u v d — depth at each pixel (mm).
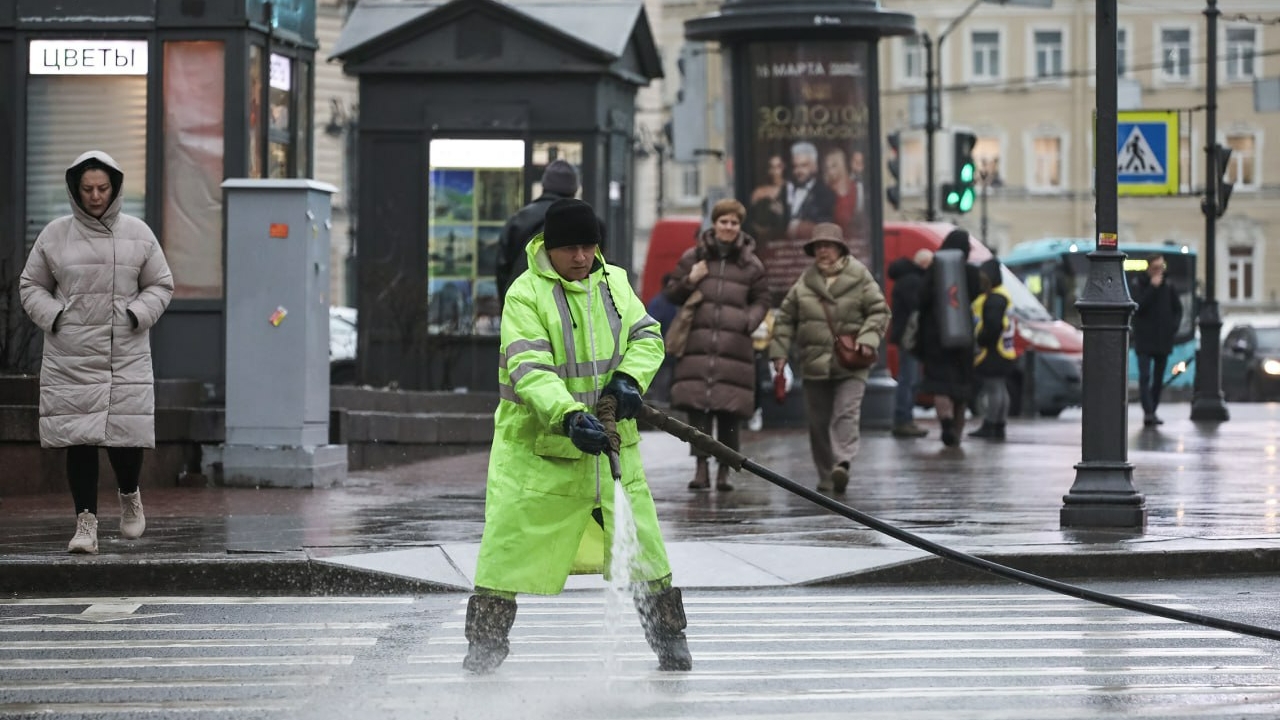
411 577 25141
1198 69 183875
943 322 50719
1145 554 26719
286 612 23281
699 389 37000
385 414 45344
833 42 58531
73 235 27500
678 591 18969
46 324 27188
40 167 42688
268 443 37562
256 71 43062
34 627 22031
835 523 30891
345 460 39375
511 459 18359
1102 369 29938
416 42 58281
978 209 185750
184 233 41969
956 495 36219
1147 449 50031
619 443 17734
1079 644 20969
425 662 19641
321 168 135000
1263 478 39875
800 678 18828
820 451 37812
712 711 17234
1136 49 184000
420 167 58219
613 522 18172
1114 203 30219
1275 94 85875
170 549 26422
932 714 17172
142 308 27438
